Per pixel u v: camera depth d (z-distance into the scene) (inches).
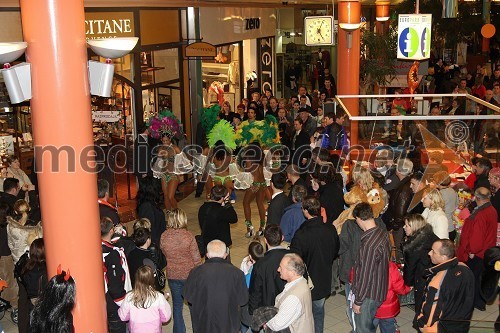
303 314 201.9
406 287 243.0
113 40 190.2
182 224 253.9
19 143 447.5
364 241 229.8
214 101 654.5
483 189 275.6
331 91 798.5
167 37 530.0
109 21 454.6
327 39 512.1
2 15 394.3
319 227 246.2
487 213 272.8
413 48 456.8
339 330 279.0
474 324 197.5
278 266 220.1
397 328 258.5
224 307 218.5
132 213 455.8
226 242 291.3
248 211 401.7
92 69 194.7
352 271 244.8
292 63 910.4
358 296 229.6
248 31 702.5
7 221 285.1
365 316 231.5
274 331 205.2
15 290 295.0
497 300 244.5
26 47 185.2
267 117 413.4
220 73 665.0
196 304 220.7
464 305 213.5
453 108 489.4
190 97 580.1
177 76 559.8
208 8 596.7
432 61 895.1
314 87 903.7
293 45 904.9
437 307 213.8
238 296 221.1
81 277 198.7
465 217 306.0
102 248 228.8
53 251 197.3
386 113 483.8
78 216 195.2
